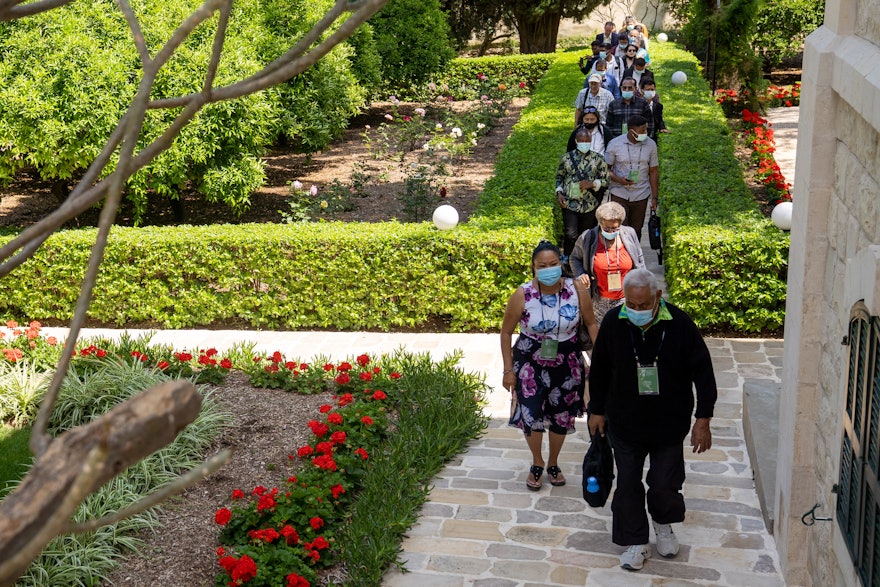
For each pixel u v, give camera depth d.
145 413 1.34
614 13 34.03
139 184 11.38
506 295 9.35
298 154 18.25
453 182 15.55
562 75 21.39
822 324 4.59
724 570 5.15
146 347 8.30
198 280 9.96
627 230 6.95
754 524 5.64
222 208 14.84
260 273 9.76
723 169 11.97
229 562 4.80
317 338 9.48
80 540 5.25
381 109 22.44
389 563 5.21
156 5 11.64
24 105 10.70
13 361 8.06
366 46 18.69
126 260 9.95
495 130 19.69
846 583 3.71
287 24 13.88
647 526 5.04
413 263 9.44
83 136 11.12
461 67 24.88
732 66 19.28
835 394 4.23
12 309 10.35
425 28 21.70
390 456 6.29
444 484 6.25
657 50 23.70
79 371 7.82
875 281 3.26
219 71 11.39
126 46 11.23
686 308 8.91
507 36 30.98
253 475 6.21
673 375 4.87
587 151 9.62
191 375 7.79
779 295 8.72
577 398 5.91
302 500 5.55
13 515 1.30
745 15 18.97
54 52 10.95
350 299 9.65
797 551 4.89
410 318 9.58
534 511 5.86
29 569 4.98
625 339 4.84
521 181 11.88
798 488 4.81
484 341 9.16
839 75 4.14
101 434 1.31
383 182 15.81
